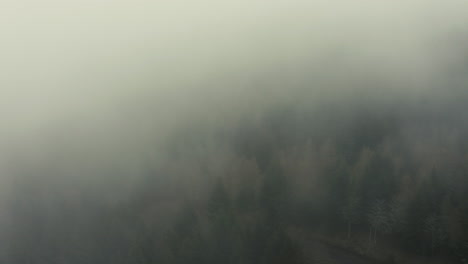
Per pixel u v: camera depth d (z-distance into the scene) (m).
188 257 42.91
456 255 41.62
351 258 44.84
